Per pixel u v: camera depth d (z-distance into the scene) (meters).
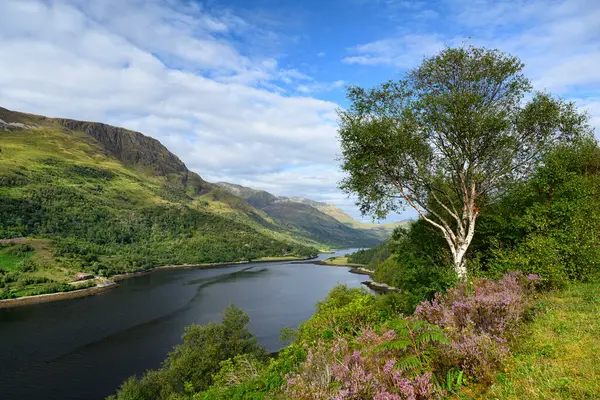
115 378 40.41
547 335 7.17
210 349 34.91
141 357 46.75
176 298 89.44
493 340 6.57
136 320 66.12
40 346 51.66
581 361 5.53
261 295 93.38
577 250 12.49
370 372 5.52
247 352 37.34
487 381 5.52
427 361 5.91
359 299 13.43
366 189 17.28
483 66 15.68
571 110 15.84
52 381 39.75
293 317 66.06
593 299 9.30
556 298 10.26
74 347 51.00
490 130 14.98
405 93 16.66
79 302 85.88
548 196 16.03
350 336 10.42
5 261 127.44
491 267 14.07
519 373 5.52
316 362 6.53
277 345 48.56
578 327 7.23
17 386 38.50
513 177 16.91
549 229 13.90
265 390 9.50
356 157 16.92
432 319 7.78
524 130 16.59
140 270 155.88
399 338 6.55
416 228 22.16
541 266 12.12
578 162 16.77
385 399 4.75
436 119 15.48
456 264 15.15
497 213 17.30
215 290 102.88
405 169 16.94
